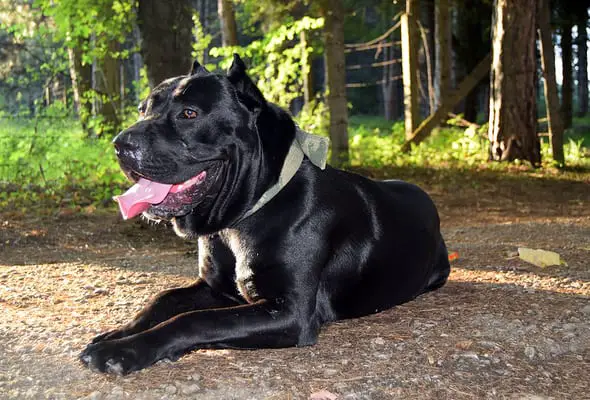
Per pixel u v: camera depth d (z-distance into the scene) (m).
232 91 4.13
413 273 5.07
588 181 15.15
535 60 16.94
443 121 21.33
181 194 4.06
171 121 3.98
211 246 4.46
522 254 6.62
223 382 3.66
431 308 5.05
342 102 15.40
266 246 4.18
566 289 5.55
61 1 13.71
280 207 4.24
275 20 17.50
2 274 6.29
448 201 12.66
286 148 4.28
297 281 4.17
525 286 5.63
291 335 4.09
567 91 31.33
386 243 4.81
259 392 3.56
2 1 15.23
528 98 16.98
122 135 3.89
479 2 25.30
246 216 4.21
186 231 4.32
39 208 10.44
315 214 4.33
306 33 18.70
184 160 3.96
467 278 6.01
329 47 15.28
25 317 4.73
